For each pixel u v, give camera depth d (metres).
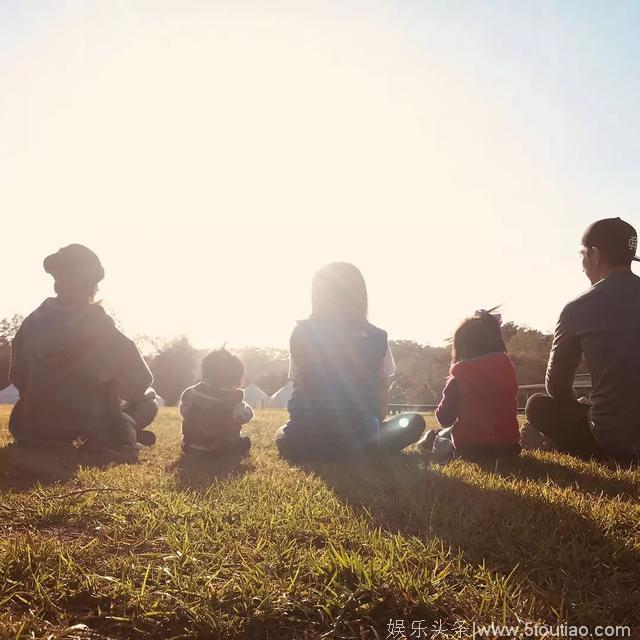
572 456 5.24
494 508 2.85
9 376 5.82
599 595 1.88
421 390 44.03
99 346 5.48
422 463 4.69
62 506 2.81
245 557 2.17
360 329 5.43
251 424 9.24
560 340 5.14
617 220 5.00
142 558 2.16
